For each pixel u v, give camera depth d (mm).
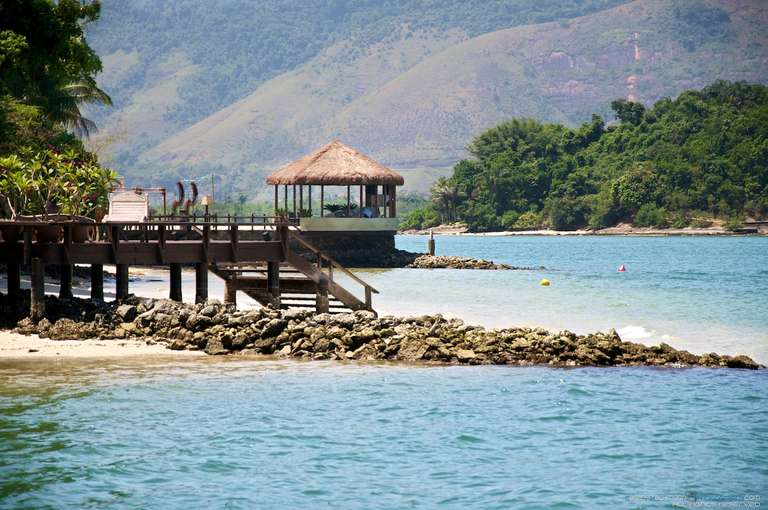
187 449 45625
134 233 117125
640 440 48469
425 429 49594
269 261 80375
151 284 112000
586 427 50594
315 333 67750
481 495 40688
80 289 96438
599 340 67812
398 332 68875
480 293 116812
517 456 45812
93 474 42094
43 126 124688
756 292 123562
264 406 53125
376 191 180250
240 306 88438
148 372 60281
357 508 39062
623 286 132875
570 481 42500
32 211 99875
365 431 49156
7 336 68500
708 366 65125
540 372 62938
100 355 64250
